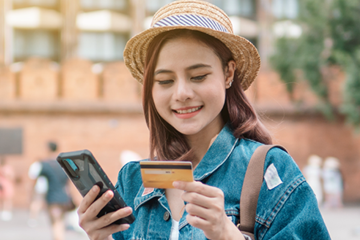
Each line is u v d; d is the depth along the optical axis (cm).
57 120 1400
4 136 1340
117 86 1429
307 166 1434
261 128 154
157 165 113
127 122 1431
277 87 1491
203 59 136
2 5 1486
